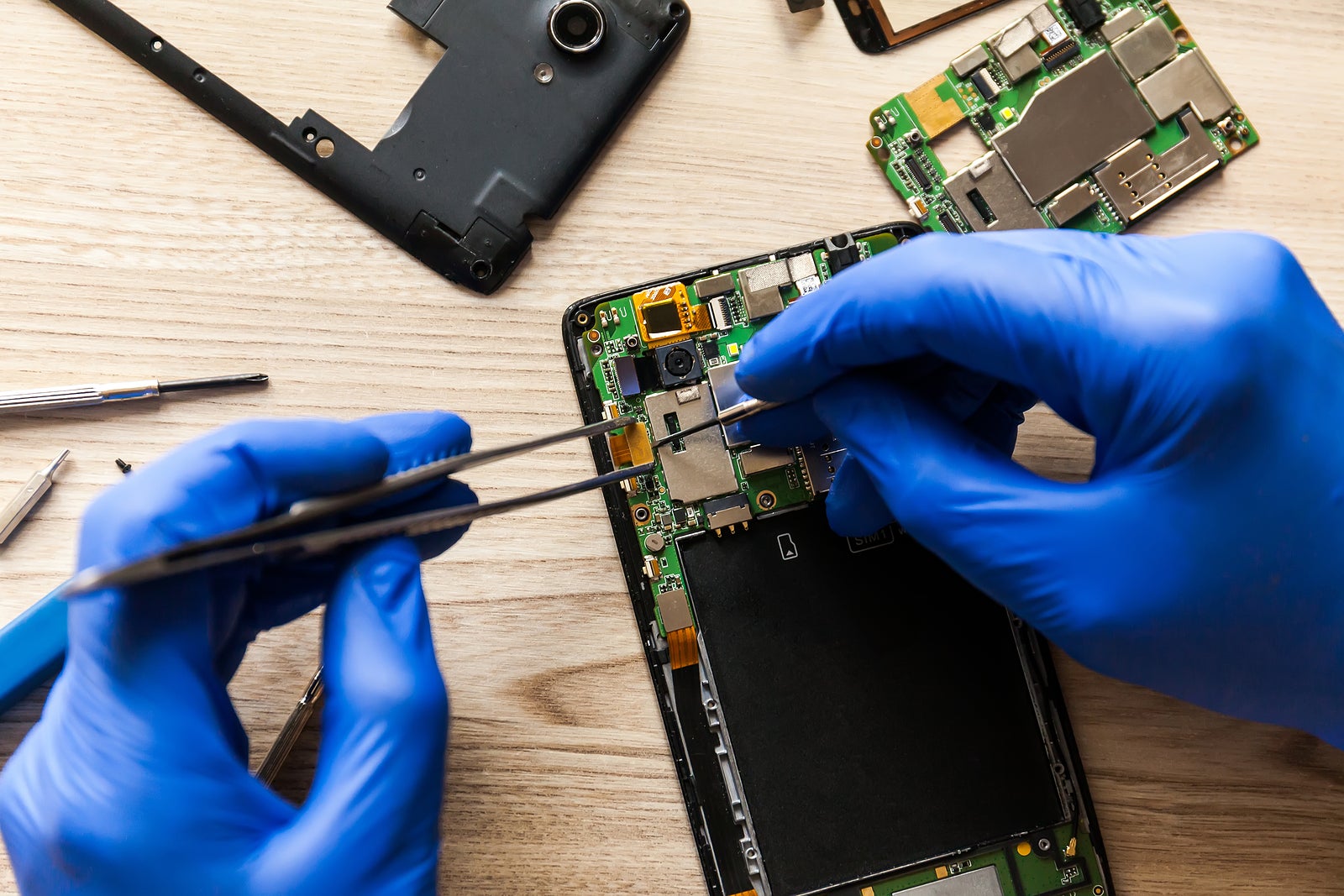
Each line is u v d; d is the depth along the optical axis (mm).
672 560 404
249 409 405
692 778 400
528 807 400
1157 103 414
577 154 409
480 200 407
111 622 349
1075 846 403
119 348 405
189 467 356
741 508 405
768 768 401
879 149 415
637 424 405
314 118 406
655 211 414
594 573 406
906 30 416
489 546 404
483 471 405
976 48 415
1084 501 368
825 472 406
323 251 408
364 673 359
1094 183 414
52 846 348
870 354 380
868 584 405
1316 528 364
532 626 404
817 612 404
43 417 401
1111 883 403
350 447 365
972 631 406
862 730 402
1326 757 408
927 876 402
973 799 403
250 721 396
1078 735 408
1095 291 367
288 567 374
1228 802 407
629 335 406
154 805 347
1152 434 366
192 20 407
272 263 407
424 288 409
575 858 399
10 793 355
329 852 351
